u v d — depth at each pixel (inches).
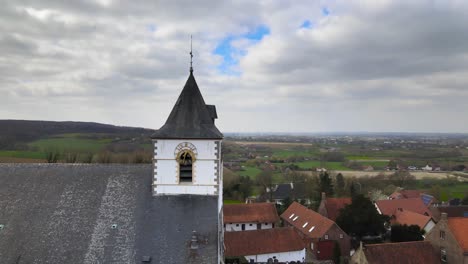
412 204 3139.8
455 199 4055.1
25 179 1095.6
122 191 1077.1
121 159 3351.4
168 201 1062.4
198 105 1142.3
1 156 3159.5
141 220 1001.5
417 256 1790.1
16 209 1011.9
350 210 2407.7
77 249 930.7
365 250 1768.0
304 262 2076.8
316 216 2506.2
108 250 931.3
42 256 913.5
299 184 4269.2
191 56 1163.3
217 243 959.0
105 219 998.4
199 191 1089.4
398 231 2377.0
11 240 940.6
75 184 1088.2
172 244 949.2
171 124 1110.4
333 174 5064.0
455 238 1791.3
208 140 1092.5
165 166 1088.8
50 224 979.9
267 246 2041.1
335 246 2140.7
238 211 2726.4
